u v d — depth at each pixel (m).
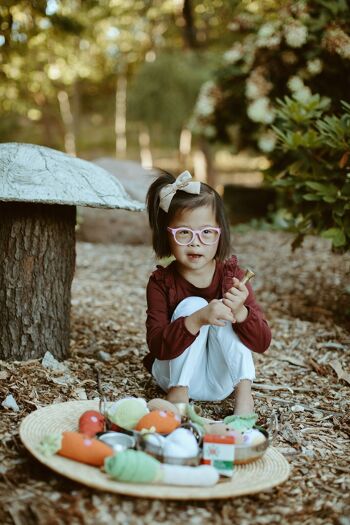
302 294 4.39
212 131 6.32
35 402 2.26
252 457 1.80
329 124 3.27
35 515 1.58
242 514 1.68
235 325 2.20
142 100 9.23
